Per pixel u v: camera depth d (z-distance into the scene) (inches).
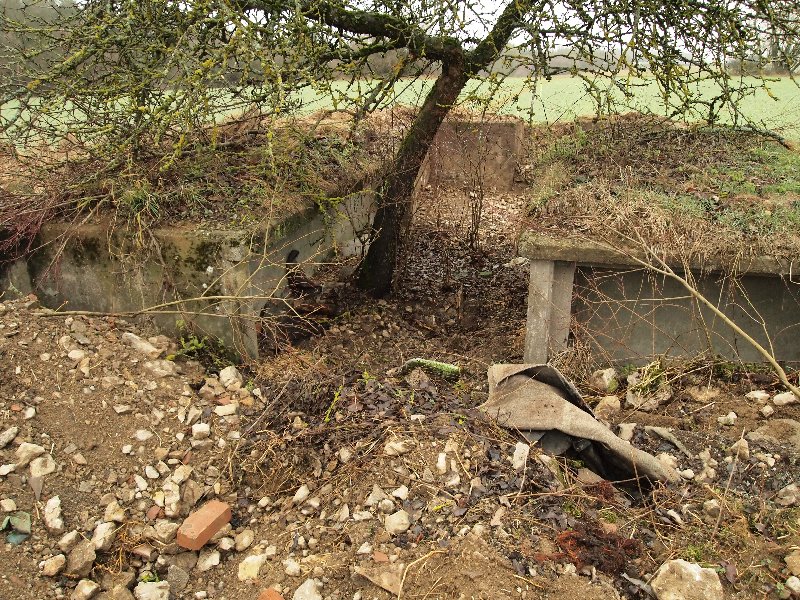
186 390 163.9
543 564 116.3
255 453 146.6
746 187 209.0
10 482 130.2
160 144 198.7
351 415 152.6
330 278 250.8
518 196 362.9
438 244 302.4
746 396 171.0
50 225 190.2
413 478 132.4
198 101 166.7
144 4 169.6
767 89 193.3
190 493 137.7
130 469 140.6
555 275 183.8
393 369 189.5
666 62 193.9
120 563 124.2
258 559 124.3
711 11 191.3
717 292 183.5
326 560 120.6
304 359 192.2
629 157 240.5
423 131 225.0
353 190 244.8
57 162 205.5
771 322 183.5
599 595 110.6
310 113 314.5
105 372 159.8
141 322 191.3
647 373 179.9
